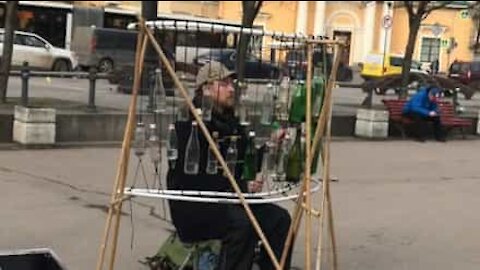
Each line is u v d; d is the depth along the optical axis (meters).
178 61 5.70
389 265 6.34
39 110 11.61
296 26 52.84
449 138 15.65
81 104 14.73
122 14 38.97
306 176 4.77
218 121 5.11
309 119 4.70
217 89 5.13
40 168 10.05
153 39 4.55
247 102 5.33
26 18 36.47
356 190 9.59
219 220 5.14
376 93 21.58
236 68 5.88
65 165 10.36
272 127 5.26
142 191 4.99
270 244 5.25
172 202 5.20
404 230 7.56
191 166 5.04
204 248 5.39
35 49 31.67
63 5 37.16
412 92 19.84
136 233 6.97
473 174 11.26
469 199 9.30
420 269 6.25
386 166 11.74
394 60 36.62
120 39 34.72
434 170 11.53
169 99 5.91
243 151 5.16
